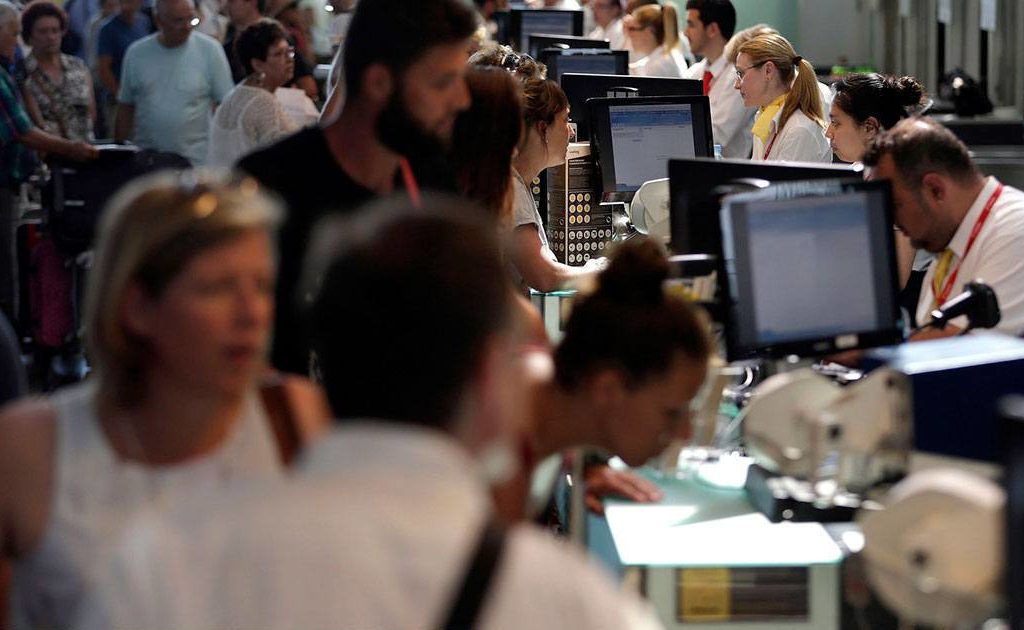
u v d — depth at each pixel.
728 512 5.16
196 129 16.45
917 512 3.26
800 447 4.59
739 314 5.36
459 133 6.72
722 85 16.08
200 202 3.68
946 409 4.72
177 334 3.64
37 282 12.70
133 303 3.67
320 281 2.65
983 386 4.73
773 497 5.05
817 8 28.94
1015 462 2.99
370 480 2.44
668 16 18.84
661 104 11.27
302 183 5.60
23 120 13.04
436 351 2.51
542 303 8.72
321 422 4.02
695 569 4.64
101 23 19.83
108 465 3.72
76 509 3.68
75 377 12.90
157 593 2.42
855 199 5.57
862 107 9.58
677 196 7.05
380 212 2.69
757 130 12.77
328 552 2.38
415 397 2.52
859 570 4.48
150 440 3.77
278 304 5.54
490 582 2.37
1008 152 16.73
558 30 21.94
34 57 15.56
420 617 2.36
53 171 12.66
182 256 3.60
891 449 4.57
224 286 3.64
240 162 5.66
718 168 6.90
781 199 5.44
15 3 19.88
